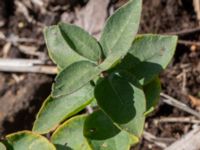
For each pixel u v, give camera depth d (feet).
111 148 0.47
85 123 0.48
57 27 0.47
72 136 0.51
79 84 0.41
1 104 0.85
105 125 0.48
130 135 0.48
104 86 0.44
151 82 0.47
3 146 0.47
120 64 0.45
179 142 0.71
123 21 0.43
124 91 0.43
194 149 0.69
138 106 0.43
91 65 0.42
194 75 0.86
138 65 0.45
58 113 0.46
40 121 0.46
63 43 0.47
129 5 0.43
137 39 0.46
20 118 0.84
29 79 0.88
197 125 0.81
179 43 0.88
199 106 0.82
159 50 0.46
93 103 0.49
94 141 0.47
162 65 0.45
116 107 0.43
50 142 0.50
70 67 0.42
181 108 0.83
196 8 0.89
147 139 0.82
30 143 0.49
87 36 0.44
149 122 0.83
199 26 0.89
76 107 0.46
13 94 0.86
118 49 0.43
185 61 0.87
